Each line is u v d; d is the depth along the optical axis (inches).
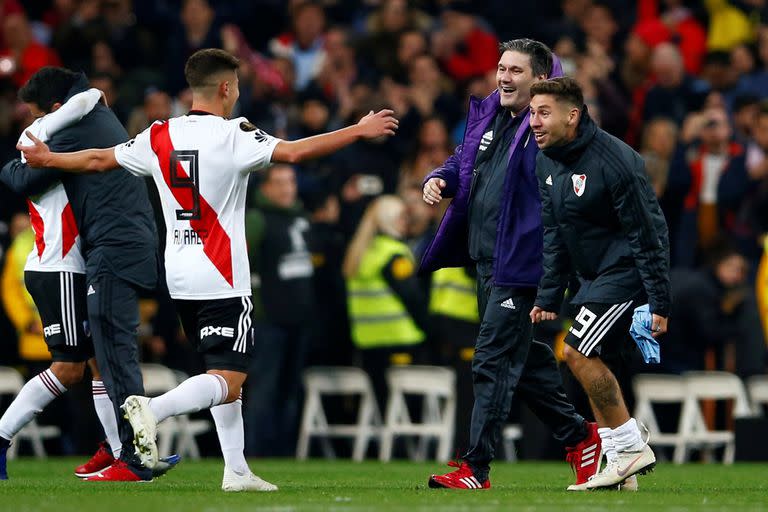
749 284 1984.5
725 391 1863.9
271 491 1013.8
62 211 1138.7
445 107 2324.1
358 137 985.5
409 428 1844.2
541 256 1040.2
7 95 2219.5
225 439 1018.7
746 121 2229.3
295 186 1931.6
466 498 944.3
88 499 912.3
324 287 1942.7
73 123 1125.7
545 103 1003.3
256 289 1833.2
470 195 1071.0
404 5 2498.8
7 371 1812.3
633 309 1027.3
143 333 1836.9
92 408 1772.9
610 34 2573.8
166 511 821.2
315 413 1902.1
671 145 2000.5
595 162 1007.0
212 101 1020.5
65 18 2568.9
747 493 1056.8
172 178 1004.6
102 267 1118.4
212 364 1007.6
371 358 1854.1
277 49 2519.7
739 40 2591.0
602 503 911.0
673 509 869.8
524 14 2630.4
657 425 1939.0
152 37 2474.2
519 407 1937.7
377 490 1033.5
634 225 1006.4
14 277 1787.6
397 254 1836.9
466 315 1754.4
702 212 2052.2
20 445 1905.8
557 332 1678.2
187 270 1000.2
